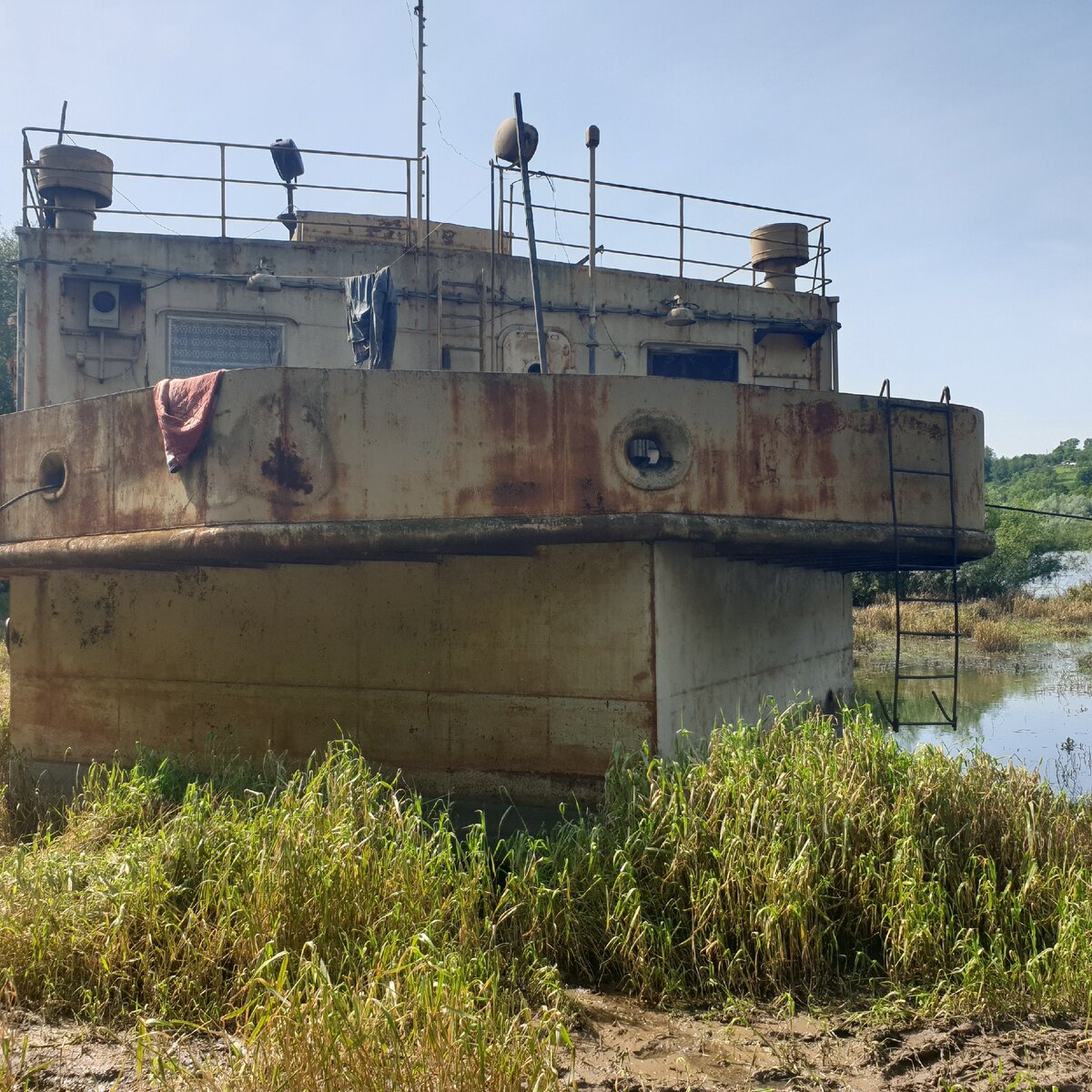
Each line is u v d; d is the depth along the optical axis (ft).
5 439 32.65
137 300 36.37
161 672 31.71
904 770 24.79
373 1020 15.37
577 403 25.18
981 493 30.83
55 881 21.34
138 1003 18.63
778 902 20.57
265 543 24.79
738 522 26.09
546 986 19.12
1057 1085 16.93
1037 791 25.88
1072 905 21.45
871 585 114.42
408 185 39.37
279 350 36.99
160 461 26.84
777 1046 18.24
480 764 27.50
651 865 21.89
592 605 26.45
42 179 37.91
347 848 20.56
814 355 43.11
